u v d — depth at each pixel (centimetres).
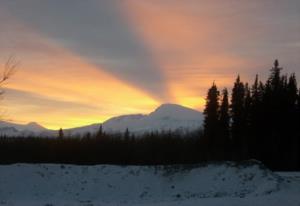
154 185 4603
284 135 7306
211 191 4319
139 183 4622
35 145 6294
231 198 3353
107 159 6556
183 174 4709
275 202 3122
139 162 6506
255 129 7575
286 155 7119
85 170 4731
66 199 4081
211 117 8406
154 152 6788
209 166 4747
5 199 3941
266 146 7281
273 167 7144
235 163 4659
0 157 5928
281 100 7475
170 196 4325
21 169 4541
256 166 4519
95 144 6706
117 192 4453
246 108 8119
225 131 8300
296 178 4634
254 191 4097
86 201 3941
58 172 4628
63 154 6397
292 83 7675
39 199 3988
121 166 4866
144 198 4259
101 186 4500
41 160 6206
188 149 7106
